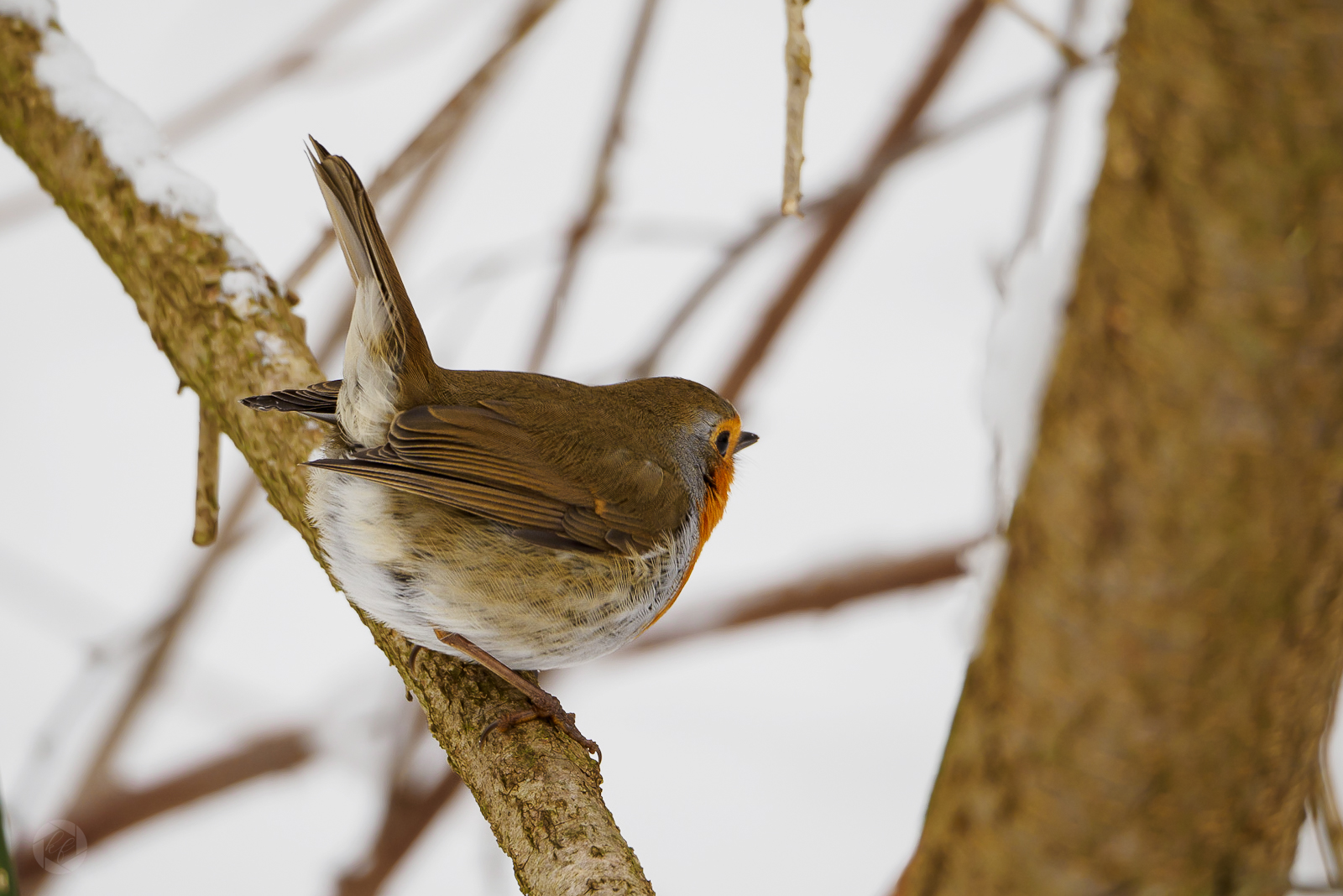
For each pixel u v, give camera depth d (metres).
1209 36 2.51
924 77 3.90
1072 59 3.76
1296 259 2.56
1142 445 2.79
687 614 3.89
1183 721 2.97
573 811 3.73
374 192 3.80
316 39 3.92
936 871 3.46
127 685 3.88
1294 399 2.66
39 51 3.82
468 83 3.81
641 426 3.80
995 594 3.27
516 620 3.77
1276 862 3.21
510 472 3.77
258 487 3.89
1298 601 2.87
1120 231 2.75
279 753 3.89
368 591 3.77
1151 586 2.85
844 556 3.89
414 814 3.87
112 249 3.81
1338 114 2.47
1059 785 3.11
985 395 3.68
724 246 3.88
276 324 3.79
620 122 3.88
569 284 3.88
